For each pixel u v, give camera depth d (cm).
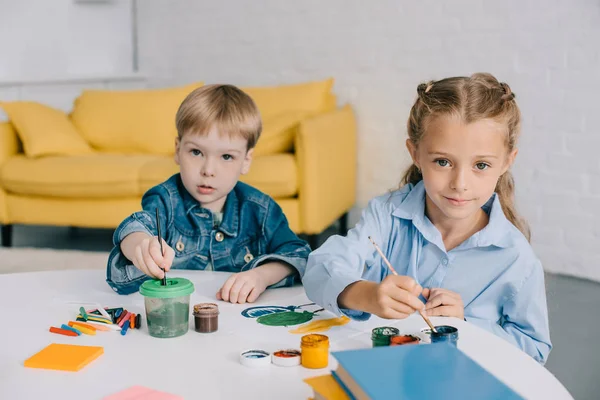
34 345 95
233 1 413
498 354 92
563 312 258
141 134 369
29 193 339
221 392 80
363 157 388
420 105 122
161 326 98
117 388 81
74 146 357
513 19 319
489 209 134
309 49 394
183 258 150
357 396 68
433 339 90
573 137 302
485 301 131
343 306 107
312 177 316
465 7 336
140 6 446
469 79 125
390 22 366
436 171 118
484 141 114
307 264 123
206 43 427
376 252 134
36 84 419
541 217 315
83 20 459
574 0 297
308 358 87
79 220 336
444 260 132
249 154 157
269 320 107
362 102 383
